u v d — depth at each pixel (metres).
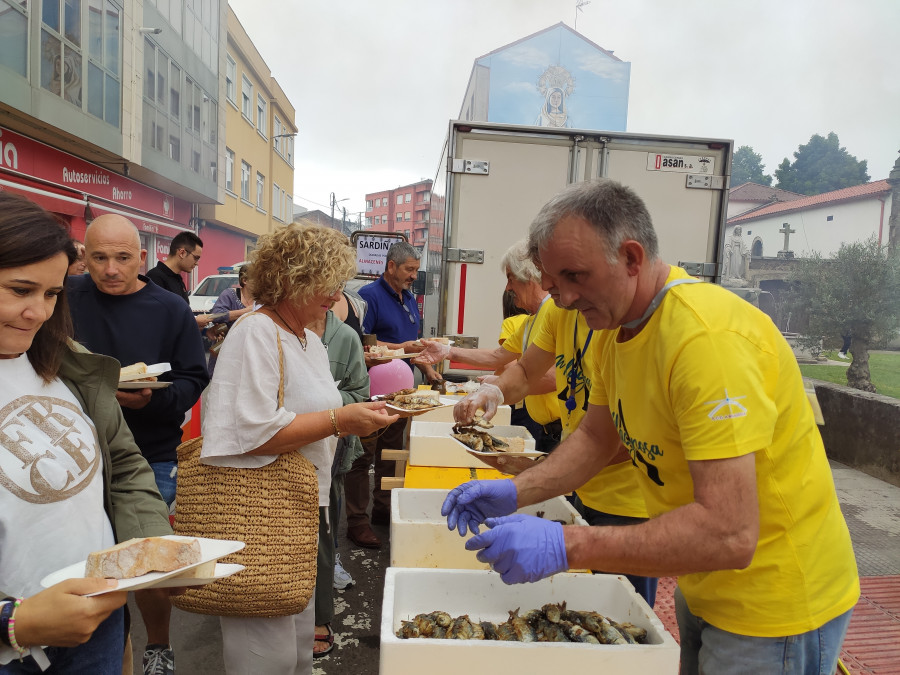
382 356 3.76
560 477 1.74
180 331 2.76
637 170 4.86
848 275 9.19
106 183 14.91
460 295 4.93
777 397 1.34
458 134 4.82
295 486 1.80
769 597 1.39
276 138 33.62
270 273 1.85
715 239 4.91
